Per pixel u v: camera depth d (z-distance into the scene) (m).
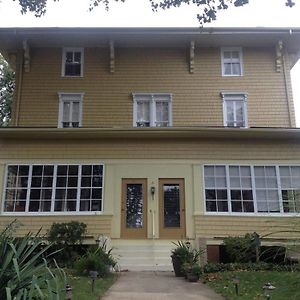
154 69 17.92
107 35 17.44
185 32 17.25
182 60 18.09
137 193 13.38
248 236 11.58
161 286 8.37
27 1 11.88
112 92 17.59
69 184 13.29
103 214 12.94
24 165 13.34
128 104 17.45
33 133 13.27
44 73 17.73
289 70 18.00
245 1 11.20
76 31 17.20
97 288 7.64
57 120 17.14
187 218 13.02
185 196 13.23
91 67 17.92
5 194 13.02
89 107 17.36
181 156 13.54
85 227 12.20
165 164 13.50
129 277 9.83
